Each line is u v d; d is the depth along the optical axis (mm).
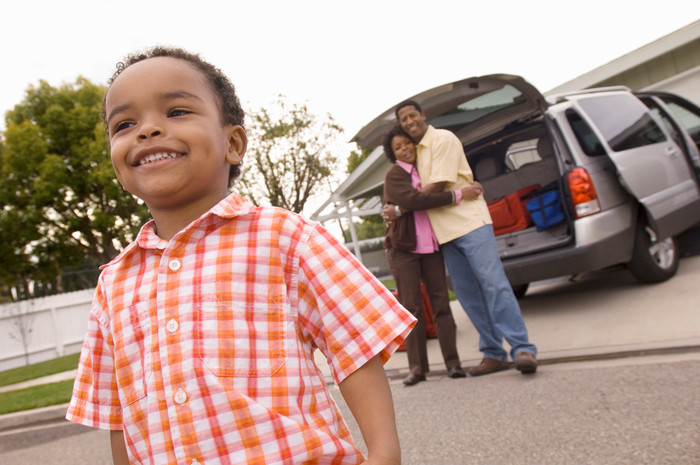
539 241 4926
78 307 17438
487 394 3449
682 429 2400
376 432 945
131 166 1029
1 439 5273
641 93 5977
